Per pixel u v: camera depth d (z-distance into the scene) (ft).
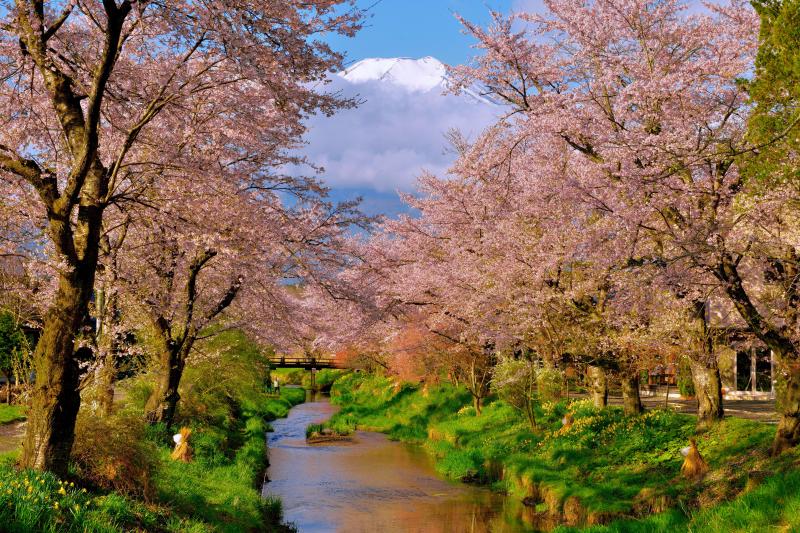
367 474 71.36
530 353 81.00
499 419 85.20
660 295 51.42
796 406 40.50
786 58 32.40
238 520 38.99
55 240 30.04
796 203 39.52
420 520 52.65
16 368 38.37
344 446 91.35
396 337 100.78
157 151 39.58
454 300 70.95
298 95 36.29
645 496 45.44
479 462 71.82
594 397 71.67
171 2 30.55
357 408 130.82
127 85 38.37
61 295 30.53
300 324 67.82
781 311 45.65
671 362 65.46
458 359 99.91
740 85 35.86
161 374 55.62
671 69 46.83
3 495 23.85
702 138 44.11
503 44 46.88
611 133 43.96
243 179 43.83
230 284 54.90
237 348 84.99
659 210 43.78
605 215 46.32
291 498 59.47
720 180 43.32
